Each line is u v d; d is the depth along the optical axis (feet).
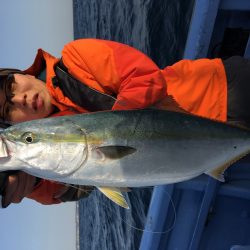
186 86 2.94
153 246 3.82
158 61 6.97
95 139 2.38
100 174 2.39
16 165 2.38
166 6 7.48
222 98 2.97
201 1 3.75
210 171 2.64
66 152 2.38
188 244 3.76
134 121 2.43
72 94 2.88
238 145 2.60
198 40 3.83
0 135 2.40
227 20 3.94
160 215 3.72
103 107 2.78
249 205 3.72
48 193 3.13
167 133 2.47
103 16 12.29
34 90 3.02
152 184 2.52
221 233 3.76
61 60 2.96
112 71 2.65
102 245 11.69
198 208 3.70
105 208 11.86
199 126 2.53
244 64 3.12
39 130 2.39
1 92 2.99
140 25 8.39
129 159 2.40
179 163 2.51
